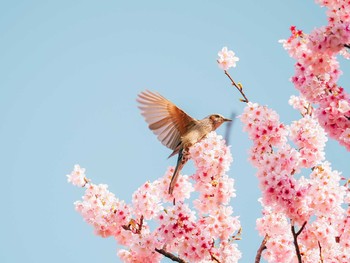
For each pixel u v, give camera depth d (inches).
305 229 336.5
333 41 289.9
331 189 306.8
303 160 320.8
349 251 348.5
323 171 316.5
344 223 343.6
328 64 313.0
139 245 327.3
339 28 288.0
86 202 348.8
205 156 322.7
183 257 319.9
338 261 345.1
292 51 325.7
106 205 346.9
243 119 327.3
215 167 324.8
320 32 293.3
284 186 296.7
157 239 327.9
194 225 320.5
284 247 346.0
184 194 339.9
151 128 341.1
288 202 298.2
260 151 322.3
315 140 321.7
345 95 313.6
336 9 302.0
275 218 345.1
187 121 345.4
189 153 335.9
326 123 313.6
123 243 341.7
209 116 351.9
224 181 329.1
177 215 319.3
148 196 333.7
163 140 343.0
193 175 331.9
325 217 342.6
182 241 320.2
